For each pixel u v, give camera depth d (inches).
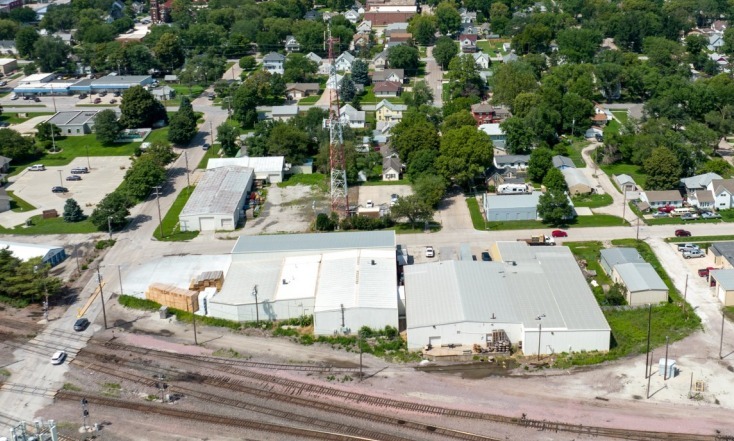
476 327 3496.6
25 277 4040.4
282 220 5000.0
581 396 3166.8
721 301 3865.7
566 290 3745.1
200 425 3056.1
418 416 3063.5
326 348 3565.5
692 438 2901.1
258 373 3383.4
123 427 3058.6
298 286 3878.0
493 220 4901.6
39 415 3142.2
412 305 3676.2
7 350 3624.5
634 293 3828.7
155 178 5457.7
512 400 3149.6
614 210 5000.0
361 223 4817.9
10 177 5910.4
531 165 5418.3
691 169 5388.8
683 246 4397.1
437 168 5324.8
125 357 3540.8
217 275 4074.8
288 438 2962.6
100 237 4847.4
